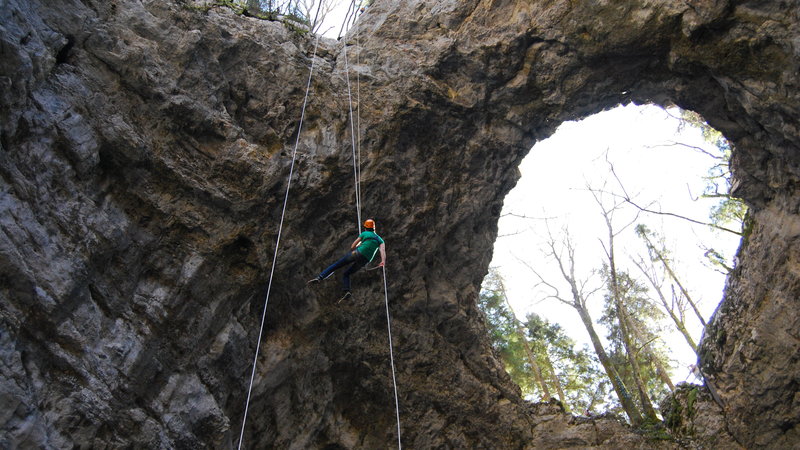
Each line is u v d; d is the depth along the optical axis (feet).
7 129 28.22
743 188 52.60
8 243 26.96
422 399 48.80
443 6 48.29
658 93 48.39
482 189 50.29
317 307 42.70
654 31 42.16
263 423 40.16
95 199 32.76
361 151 44.45
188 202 36.63
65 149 31.24
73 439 27.81
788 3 37.73
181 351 34.68
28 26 29.84
